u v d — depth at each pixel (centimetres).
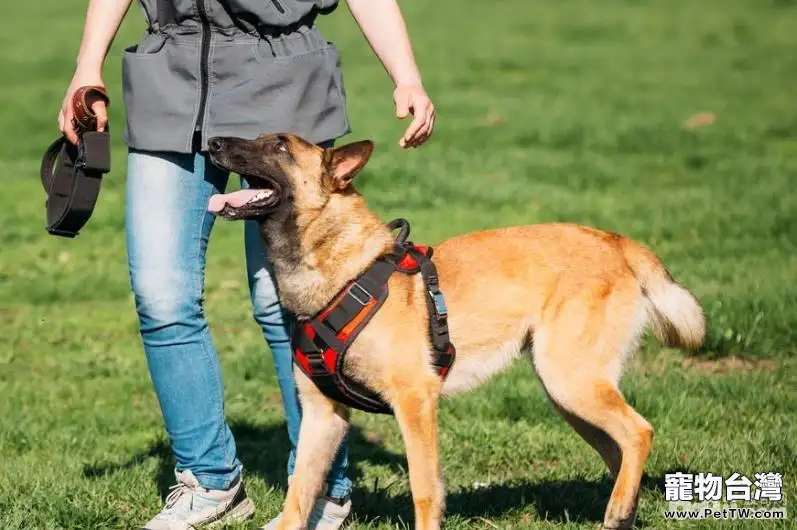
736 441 900
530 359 769
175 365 723
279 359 744
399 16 754
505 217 1827
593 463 876
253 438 1005
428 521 678
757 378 1066
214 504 745
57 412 1068
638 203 1909
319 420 714
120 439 990
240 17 695
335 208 691
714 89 3189
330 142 735
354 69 3547
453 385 747
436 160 2295
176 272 710
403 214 1864
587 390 741
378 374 684
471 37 4325
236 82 698
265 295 730
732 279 1405
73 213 726
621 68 3609
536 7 5184
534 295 748
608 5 5188
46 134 2691
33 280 1559
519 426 973
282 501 807
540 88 3272
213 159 682
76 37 4250
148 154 706
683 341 802
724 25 4491
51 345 1298
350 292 679
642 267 782
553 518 776
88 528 752
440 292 699
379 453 944
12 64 3678
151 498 809
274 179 682
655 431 944
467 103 3016
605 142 2469
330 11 732
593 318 747
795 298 1274
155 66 699
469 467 890
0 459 930
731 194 1955
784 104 2922
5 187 2136
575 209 1864
